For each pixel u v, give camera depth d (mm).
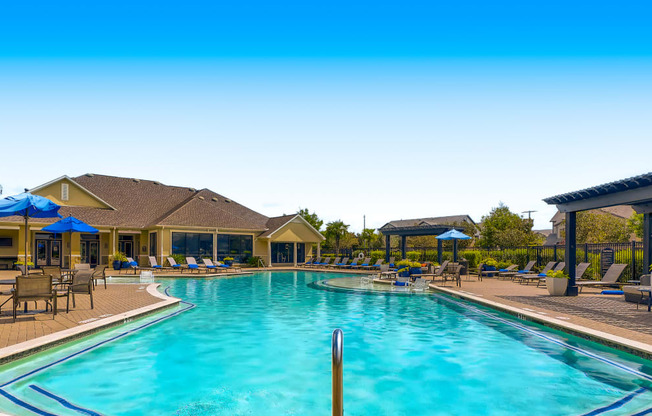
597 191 13742
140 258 34094
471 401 5875
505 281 22156
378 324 11000
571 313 11102
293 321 11391
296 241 38531
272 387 6445
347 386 6473
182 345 8789
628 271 18578
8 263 29328
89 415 5293
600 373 6965
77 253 30844
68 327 9047
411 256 33000
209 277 25562
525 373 7027
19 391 6012
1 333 8406
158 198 38125
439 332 10039
